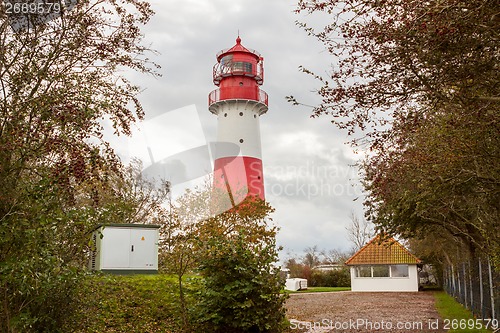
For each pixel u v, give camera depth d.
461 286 24.95
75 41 8.69
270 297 14.05
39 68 8.46
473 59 7.14
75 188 8.70
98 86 8.80
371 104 8.02
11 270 7.14
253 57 39.03
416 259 40.31
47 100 7.86
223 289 13.84
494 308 15.48
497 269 13.62
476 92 7.93
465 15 6.56
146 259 19.83
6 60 8.44
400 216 16.62
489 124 8.56
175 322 14.55
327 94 8.06
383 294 36.09
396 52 7.24
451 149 10.19
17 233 7.27
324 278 51.53
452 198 12.97
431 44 6.83
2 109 7.87
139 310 14.91
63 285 8.59
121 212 10.64
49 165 8.02
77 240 8.63
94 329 12.91
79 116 7.83
